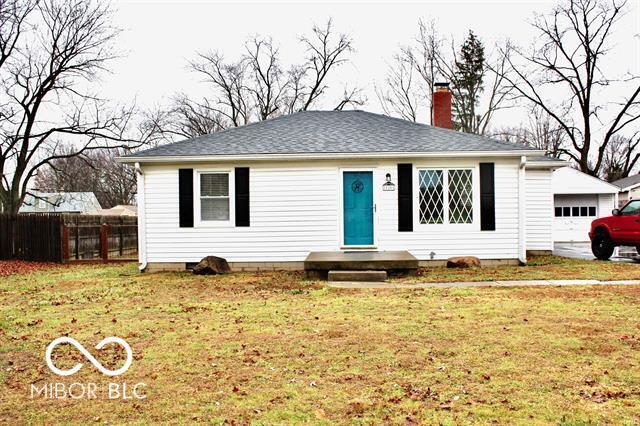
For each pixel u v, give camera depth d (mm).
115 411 4137
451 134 14727
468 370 4895
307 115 17203
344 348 5711
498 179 13438
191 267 13555
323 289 9891
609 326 6418
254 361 5324
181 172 13547
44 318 7652
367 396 4320
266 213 13555
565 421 3754
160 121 34750
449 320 6922
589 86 30969
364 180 13586
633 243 13766
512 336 6039
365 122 16188
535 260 14680
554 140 41438
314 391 4453
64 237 17297
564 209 25031
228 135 14961
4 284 11797
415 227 13461
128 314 7836
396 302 8328
